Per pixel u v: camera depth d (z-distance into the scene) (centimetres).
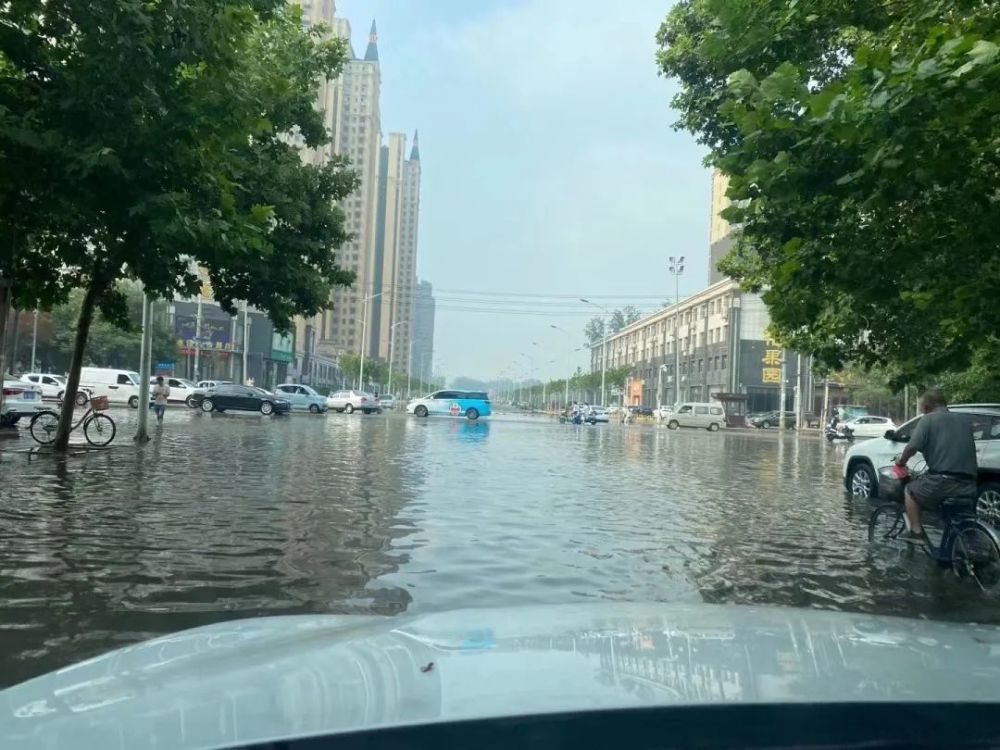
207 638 263
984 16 568
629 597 704
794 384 8106
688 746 154
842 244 619
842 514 1257
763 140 548
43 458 1622
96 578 707
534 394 18938
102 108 757
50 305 1455
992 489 1127
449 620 256
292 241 1652
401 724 151
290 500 1187
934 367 996
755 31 738
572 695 164
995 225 578
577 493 1406
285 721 160
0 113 714
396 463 1822
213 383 5156
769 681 177
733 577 800
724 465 2255
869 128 484
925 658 206
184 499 1160
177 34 773
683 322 10106
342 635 249
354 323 12212
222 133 819
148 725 166
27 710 188
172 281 995
